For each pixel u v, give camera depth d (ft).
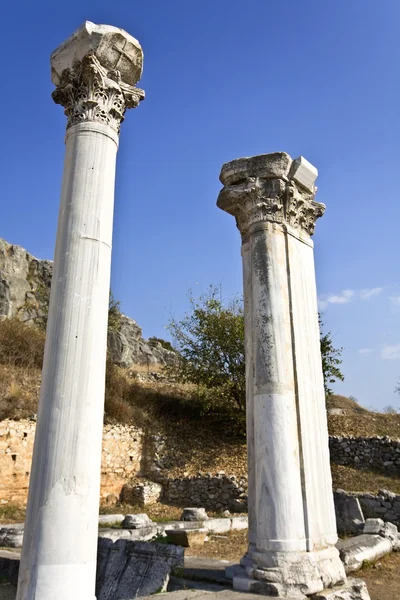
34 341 79.20
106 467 66.69
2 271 123.54
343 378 78.23
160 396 84.74
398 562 32.91
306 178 28.63
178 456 72.59
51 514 16.34
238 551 36.76
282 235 27.09
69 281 18.81
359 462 67.36
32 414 60.59
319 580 21.34
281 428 23.59
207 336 79.82
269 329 25.11
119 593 23.25
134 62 22.86
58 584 15.70
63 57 22.43
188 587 22.18
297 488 23.02
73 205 19.84
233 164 28.22
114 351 111.34
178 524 44.09
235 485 63.77
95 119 21.27
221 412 78.64
